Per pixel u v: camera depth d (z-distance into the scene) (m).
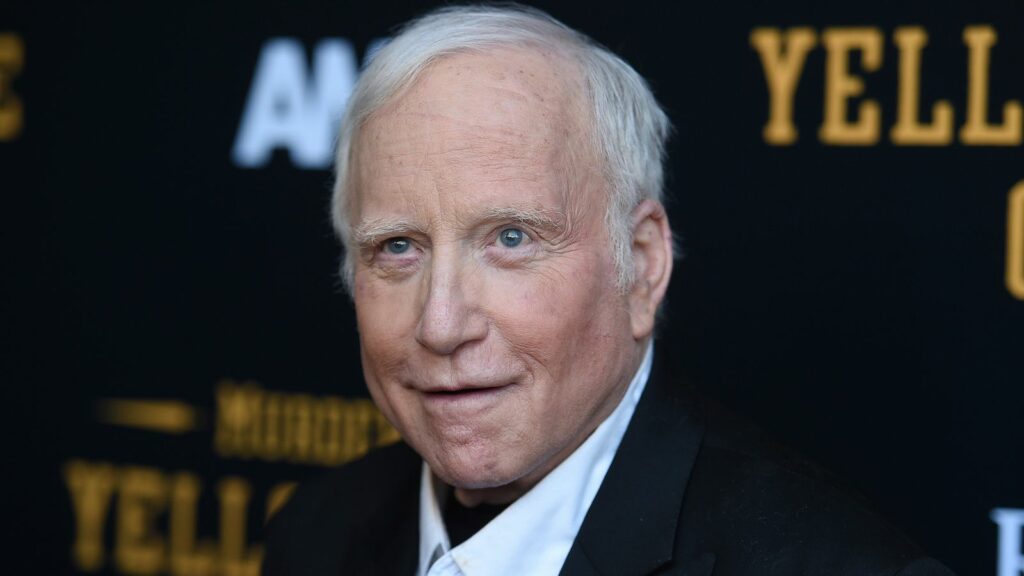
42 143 2.91
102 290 2.90
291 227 2.76
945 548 2.35
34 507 2.95
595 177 1.51
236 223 2.80
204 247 2.83
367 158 1.51
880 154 2.37
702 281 2.49
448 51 1.49
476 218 1.44
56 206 2.92
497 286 1.46
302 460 2.78
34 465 2.95
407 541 1.82
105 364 2.90
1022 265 2.29
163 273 2.85
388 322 1.52
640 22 2.50
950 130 2.32
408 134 1.46
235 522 2.83
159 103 2.83
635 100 1.62
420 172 1.45
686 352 2.50
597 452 1.59
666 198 2.49
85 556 2.93
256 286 2.79
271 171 2.77
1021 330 2.30
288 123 2.75
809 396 2.43
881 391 2.38
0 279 2.94
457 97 1.45
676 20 2.48
